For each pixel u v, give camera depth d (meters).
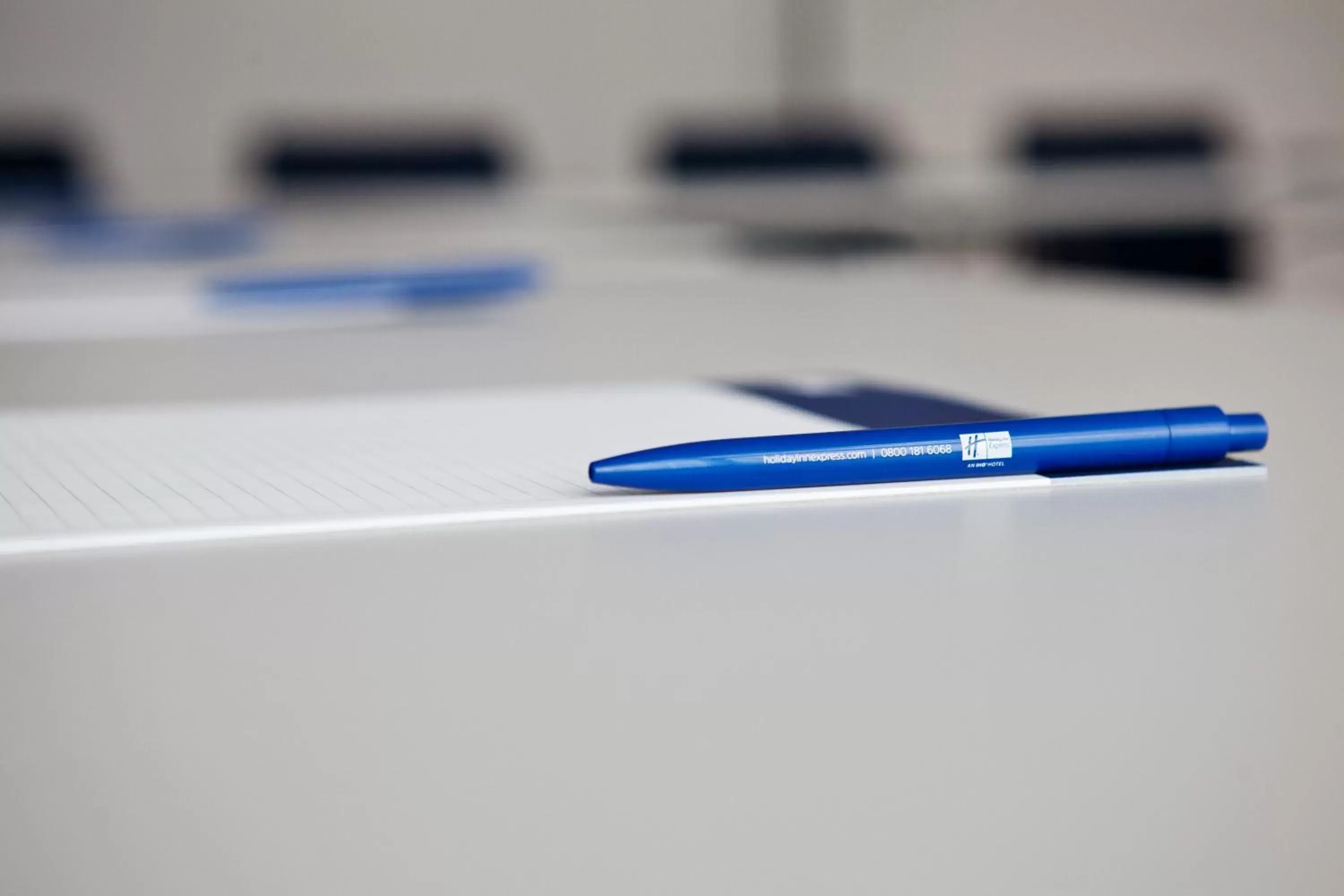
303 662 0.44
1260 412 0.93
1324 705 0.38
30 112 6.49
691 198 4.01
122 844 0.31
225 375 1.22
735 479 0.65
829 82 7.22
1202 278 4.34
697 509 0.64
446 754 0.36
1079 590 0.50
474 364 1.27
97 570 0.56
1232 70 7.38
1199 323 1.51
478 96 7.00
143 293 2.02
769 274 2.37
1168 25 7.34
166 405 1.02
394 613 0.49
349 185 5.00
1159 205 3.41
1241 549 0.55
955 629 0.46
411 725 0.38
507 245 2.99
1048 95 7.35
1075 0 7.30
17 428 0.90
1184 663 0.42
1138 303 1.79
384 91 6.89
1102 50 7.35
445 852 0.30
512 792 0.33
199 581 0.54
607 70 7.09
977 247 3.60
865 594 0.50
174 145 6.66
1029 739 0.36
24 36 6.44
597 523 0.62
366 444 0.82
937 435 0.67
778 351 1.34
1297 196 3.53
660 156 5.14
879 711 0.38
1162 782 0.33
